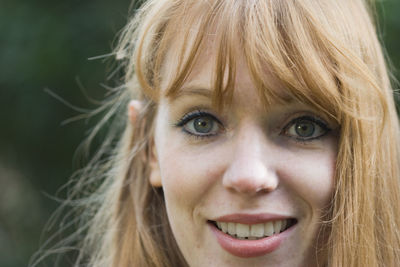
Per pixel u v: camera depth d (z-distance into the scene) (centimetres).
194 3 154
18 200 432
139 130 191
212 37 146
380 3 306
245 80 143
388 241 163
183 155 154
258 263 152
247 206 147
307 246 152
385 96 166
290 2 150
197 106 151
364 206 154
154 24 164
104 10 391
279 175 147
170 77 154
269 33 143
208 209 153
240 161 144
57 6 401
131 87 198
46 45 392
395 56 304
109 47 386
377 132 159
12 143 423
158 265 187
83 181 267
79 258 228
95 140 366
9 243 427
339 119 148
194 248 158
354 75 150
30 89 402
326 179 149
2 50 396
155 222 190
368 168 154
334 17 155
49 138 412
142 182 192
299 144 148
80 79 392
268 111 145
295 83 141
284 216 148
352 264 153
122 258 197
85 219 265
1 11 400
